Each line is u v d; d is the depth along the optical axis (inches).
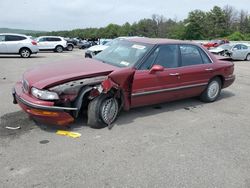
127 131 193.2
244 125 216.2
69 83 182.2
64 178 134.0
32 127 192.7
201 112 244.7
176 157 158.6
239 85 385.1
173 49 236.4
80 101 186.2
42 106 173.8
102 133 187.8
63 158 152.5
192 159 156.9
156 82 218.2
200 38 3383.4
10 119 206.4
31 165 144.4
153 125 207.0
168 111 242.5
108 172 140.4
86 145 169.0
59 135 181.8
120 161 151.6
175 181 134.8
